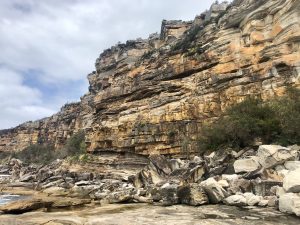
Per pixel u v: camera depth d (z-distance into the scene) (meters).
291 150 24.92
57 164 76.38
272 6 42.19
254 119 32.69
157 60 60.47
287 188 18.39
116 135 61.50
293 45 38.72
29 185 61.50
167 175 30.27
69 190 34.47
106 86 74.12
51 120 148.12
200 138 38.62
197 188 20.42
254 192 20.58
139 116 57.66
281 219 15.24
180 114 49.81
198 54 51.25
